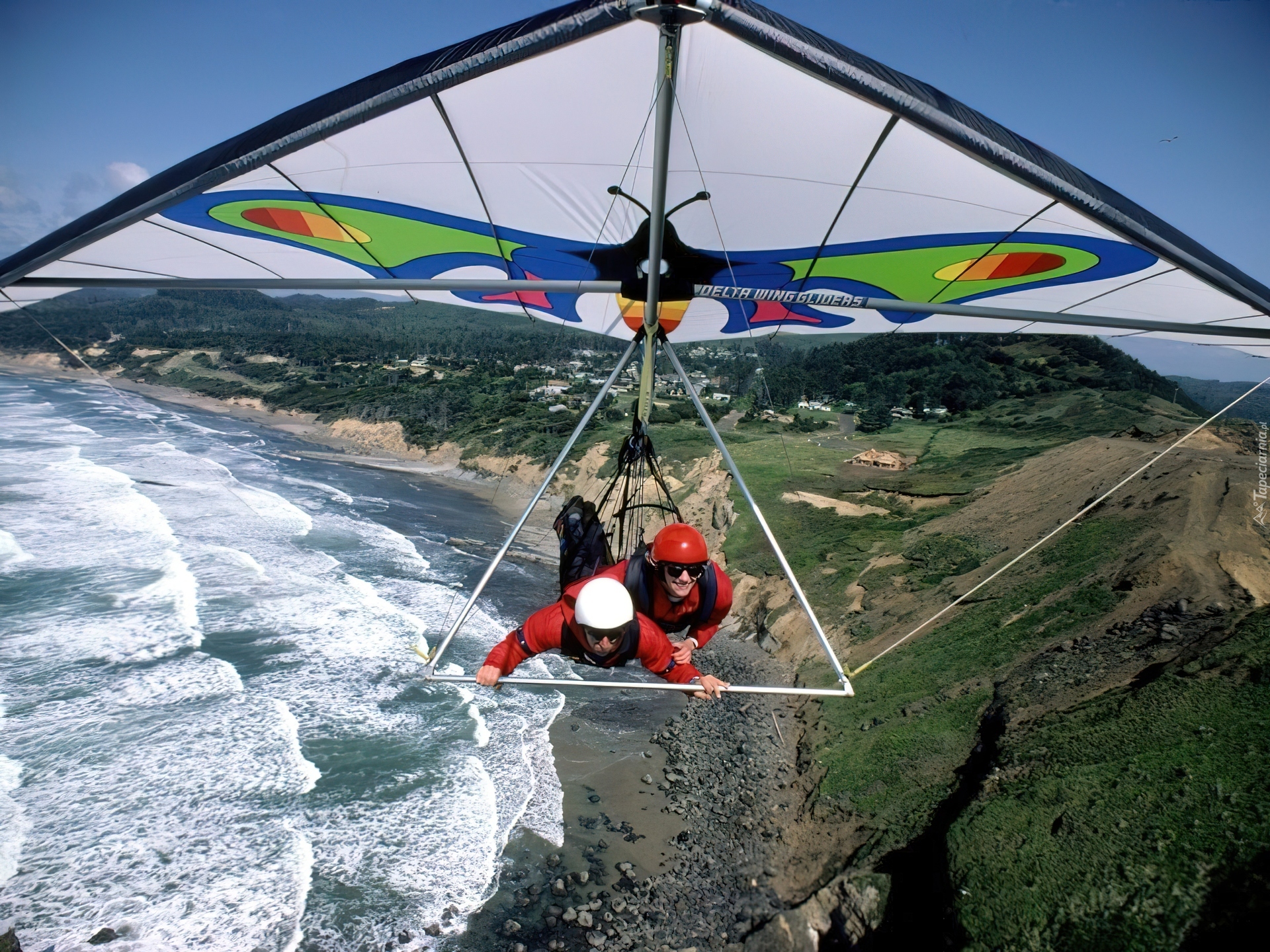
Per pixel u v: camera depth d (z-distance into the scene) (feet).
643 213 27.32
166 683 97.25
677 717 94.73
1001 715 69.56
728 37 18.62
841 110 21.13
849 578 120.57
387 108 21.35
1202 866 43.80
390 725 90.22
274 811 73.51
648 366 28.17
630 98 20.93
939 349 388.98
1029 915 46.14
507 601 141.90
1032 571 97.35
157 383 511.81
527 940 59.67
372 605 130.41
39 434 290.97
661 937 59.77
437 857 68.33
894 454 199.11
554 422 284.00
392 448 327.06
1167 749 53.98
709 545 155.74
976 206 25.41
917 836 60.39
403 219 29.43
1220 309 28.76
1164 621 73.77
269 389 475.72
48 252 25.05
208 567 144.25
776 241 29.37
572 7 18.60
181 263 32.30
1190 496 92.63
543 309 40.37
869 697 86.53
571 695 99.66
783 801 75.92
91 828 69.72
